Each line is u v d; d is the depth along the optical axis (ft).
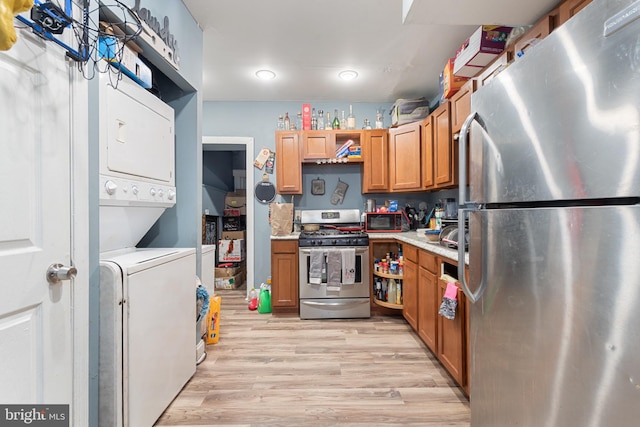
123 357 4.17
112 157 4.30
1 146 2.86
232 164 21.71
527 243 2.90
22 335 3.09
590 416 2.31
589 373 2.31
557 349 2.58
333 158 11.11
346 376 6.31
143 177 5.11
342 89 10.84
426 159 9.53
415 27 7.16
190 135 6.94
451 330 5.83
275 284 10.17
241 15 6.67
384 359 7.06
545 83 2.68
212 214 16.98
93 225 4.01
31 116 3.15
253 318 9.93
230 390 5.82
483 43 5.87
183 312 5.77
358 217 11.65
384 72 9.46
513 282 3.10
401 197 12.16
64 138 3.56
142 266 4.51
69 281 3.64
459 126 7.33
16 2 2.33
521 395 3.01
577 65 2.38
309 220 11.53
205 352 7.36
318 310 9.81
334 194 12.16
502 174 3.26
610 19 2.12
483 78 6.40
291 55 8.39
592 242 2.29
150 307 4.71
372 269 10.25
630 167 2.02
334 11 6.56
